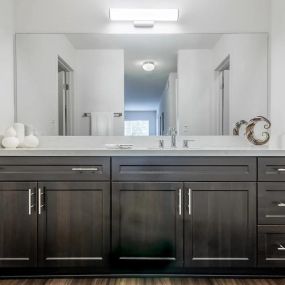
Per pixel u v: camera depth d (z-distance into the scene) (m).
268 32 2.40
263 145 2.34
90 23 2.42
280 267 1.80
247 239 1.78
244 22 2.41
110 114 2.46
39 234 1.78
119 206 1.78
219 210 1.78
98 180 1.78
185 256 1.78
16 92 2.39
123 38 2.44
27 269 1.84
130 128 2.46
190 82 2.46
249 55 2.42
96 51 2.44
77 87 2.45
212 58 2.45
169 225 1.78
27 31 2.39
